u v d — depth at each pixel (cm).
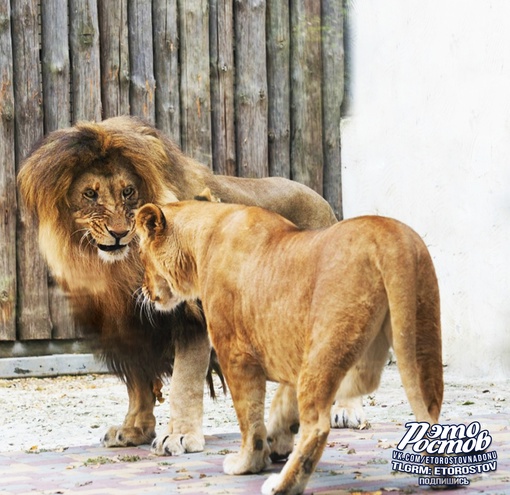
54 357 1559
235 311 724
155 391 954
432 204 1608
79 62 1573
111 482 748
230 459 775
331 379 634
